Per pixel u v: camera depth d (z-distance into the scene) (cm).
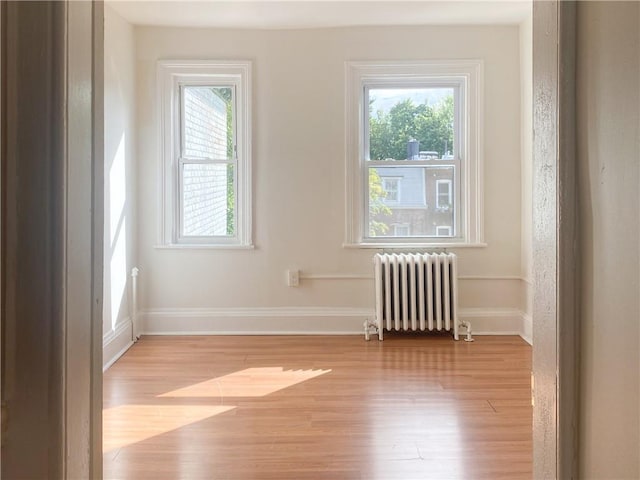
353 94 408
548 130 78
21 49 66
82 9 73
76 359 71
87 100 75
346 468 198
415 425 237
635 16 61
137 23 394
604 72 67
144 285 411
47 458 66
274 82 408
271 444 219
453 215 418
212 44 406
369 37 406
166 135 407
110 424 240
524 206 401
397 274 388
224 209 420
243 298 414
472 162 409
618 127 65
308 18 386
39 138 66
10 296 66
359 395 276
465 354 354
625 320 64
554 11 76
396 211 421
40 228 66
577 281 74
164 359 345
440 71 407
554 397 76
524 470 196
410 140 419
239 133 414
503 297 412
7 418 66
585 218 72
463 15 383
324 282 414
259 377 307
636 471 62
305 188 411
